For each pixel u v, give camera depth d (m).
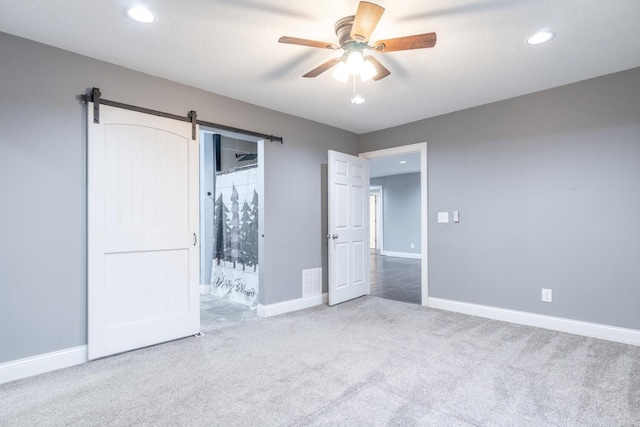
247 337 3.14
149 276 2.91
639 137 2.87
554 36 2.37
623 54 2.64
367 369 2.45
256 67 2.85
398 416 1.87
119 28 2.26
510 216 3.57
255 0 1.98
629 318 2.91
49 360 2.44
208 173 5.14
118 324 2.74
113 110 2.74
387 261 9.06
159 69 2.88
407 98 3.57
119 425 1.80
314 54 2.63
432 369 2.44
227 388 2.19
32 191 2.39
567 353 2.71
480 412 1.90
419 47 2.05
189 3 2.00
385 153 4.72
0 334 2.26
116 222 2.74
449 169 4.05
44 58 2.45
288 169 4.07
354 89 3.32
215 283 4.98
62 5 2.01
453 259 4.00
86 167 2.62
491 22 2.20
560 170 3.26
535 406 1.96
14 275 2.32
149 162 2.93
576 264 3.17
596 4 2.01
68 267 2.53
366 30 1.88
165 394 2.12
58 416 1.89
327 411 1.92
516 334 3.17
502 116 3.63
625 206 2.93
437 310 4.03
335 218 4.33
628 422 1.80
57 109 2.50
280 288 3.96
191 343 2.99
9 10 2.05
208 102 3.35
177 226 3.09
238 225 4.64
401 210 10.16
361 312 3.96
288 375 2.37
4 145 2.29
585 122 3.13
